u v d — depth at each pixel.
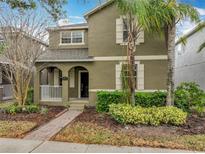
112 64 15.99
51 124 10.75
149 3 10.38
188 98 12.62
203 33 17.91
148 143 7.57
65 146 7.32
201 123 10.45
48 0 10.69
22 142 7.75
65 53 17.98
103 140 7.86
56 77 20.08
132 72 11.85
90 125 10.16
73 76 19.81
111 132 8.88
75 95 19.73
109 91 15.30
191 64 20.83
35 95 17.00
